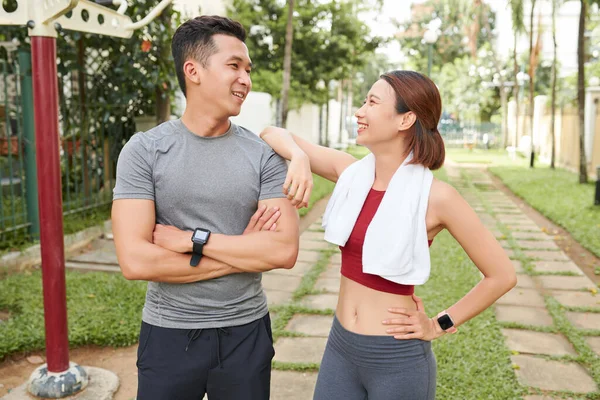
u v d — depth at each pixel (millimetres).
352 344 1934
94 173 7711
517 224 8930
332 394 2008
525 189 12430
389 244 1831
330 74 18234
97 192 7660
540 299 5164
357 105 48875
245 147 1981
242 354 1956
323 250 6973
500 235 7965
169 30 7672
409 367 1883
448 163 20828
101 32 3264
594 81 20406
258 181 1979
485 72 35719
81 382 3285
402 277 1833
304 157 2000
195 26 1853
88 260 6125
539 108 23656
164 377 1921
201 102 1888
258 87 17484
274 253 1926
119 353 3922
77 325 4090
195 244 1854
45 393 3186
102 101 7590
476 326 4340
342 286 2027
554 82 17344
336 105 31719
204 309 1919
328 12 17656
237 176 1934
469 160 22234
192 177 1900
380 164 1959
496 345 4004
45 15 2852
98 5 3207
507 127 31047
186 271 1872
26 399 3180
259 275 2051
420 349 1898
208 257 1882
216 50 1839
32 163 5961
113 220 1898
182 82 1914
